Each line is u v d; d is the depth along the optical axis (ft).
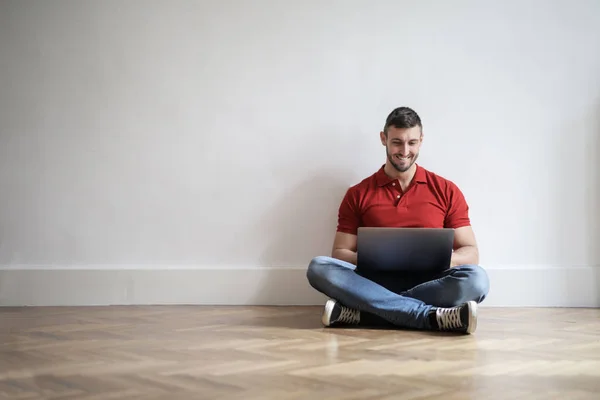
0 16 12.98
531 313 11.38
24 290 12.71
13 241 12.91
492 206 12.48
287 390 5.94
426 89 12.55
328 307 9.58
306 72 12.67
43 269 12.73
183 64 12.81
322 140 12.66
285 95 12.69
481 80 12.51
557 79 12.42
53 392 5.97
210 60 12.79
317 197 12.65
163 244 12.78
